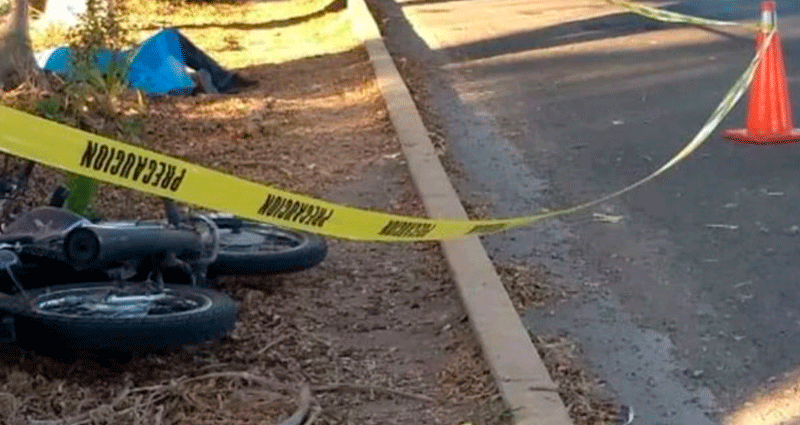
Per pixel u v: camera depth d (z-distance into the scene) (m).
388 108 11.77
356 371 6.15
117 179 4.20
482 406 5.74
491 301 6.80
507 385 5.81
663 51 15.07
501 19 18.91
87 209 7.54
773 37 10.43
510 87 13.55
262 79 14.09
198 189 4.36
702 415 5.78
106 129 9.56
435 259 7.73
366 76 13.91
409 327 6.74
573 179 9.84
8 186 7.25
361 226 4.80
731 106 9.34
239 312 6.69
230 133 11.15
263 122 11.59
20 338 5.85
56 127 4.07
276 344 6.41
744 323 6.80
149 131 11.02
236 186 4.42
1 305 5.78
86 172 4.14
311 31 18.50
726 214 8.62
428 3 21.69
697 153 10.21
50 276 6.20
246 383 5.91
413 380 6.07
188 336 5.80
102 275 6.22
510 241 8.24
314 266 7.29
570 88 13.30
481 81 13.98
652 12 9.50
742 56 14.46
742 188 9.20
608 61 14.66
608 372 6.23
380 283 7.37
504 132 11.53
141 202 8.47
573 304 7.12
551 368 6.18
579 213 8.81
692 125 11.27
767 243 8.02
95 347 5.72
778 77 10.41
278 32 18.61
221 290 7.08
